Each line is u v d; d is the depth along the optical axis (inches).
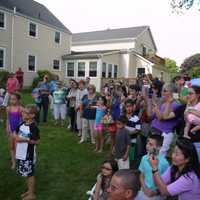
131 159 190.1
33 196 165.2
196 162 95.4
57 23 1045.2
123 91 295.6
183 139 101.8
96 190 123.0
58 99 372.2
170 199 136.4
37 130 164.4
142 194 114.1
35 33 925.8
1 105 367.6
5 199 164.1
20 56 872.9
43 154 247.1
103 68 985.5
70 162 227.9
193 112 135.6
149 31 1352.1
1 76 718.5
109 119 255.0
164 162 118.0
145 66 1074.7
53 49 1002.7
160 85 225.9
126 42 1229.1
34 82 882.8
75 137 314.8
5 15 816.3
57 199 165.2
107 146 277.1
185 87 209.6
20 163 162.6
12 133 211.0
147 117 202.1
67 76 1040.8
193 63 1488.7
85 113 287.9
